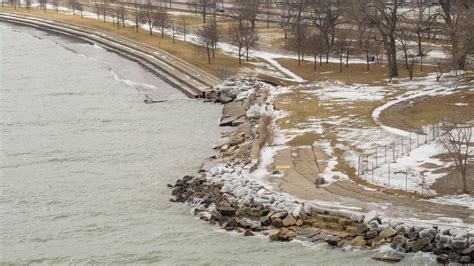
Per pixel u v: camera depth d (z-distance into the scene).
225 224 58.12
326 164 70.12
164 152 80.94
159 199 65.56
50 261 53.53
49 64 139.00
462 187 61.06
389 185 62.88
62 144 84.31
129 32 171.88
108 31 174.25
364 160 70.19
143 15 177.25
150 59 138.25
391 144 74.62
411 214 55.47
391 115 86.50
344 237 54.12
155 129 91.31
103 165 76.38
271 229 56.59
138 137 87.44
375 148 73.81
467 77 103.50
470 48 99.62
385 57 131.25
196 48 142.38
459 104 88.81
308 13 184.38
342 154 73.12
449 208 56.75
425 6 157.00
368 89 104.31
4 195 67.06
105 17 197.00
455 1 133.50
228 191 63.28
